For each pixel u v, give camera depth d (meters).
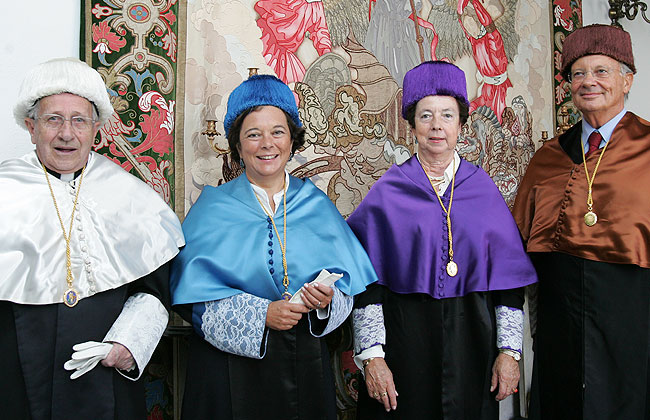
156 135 2.90
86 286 2.10
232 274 2.34
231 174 3.08
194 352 2.41
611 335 2.81
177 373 2.89
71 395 2.03
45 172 2.15
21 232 2.04
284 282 2.39
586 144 3.04
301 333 2.38
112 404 2.07
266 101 2.43
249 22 3.20
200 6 3.05
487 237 2.71
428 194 2.73
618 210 2.82
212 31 3.09
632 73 2.99
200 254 2.36
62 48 2.86
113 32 2.81
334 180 3.42
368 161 3.54
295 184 2.64
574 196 2.95
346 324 3.26
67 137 2.06
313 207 2.60
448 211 2.71
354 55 3.52
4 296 1.96
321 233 2.53
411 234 2.68
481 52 3.99
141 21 2.88
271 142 2.42
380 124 3.60
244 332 2.23
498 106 4.02
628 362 2.80
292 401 2.31
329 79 3.42
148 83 2.89
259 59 3.22
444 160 2.80
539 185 3.13
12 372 2.00
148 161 2.87
